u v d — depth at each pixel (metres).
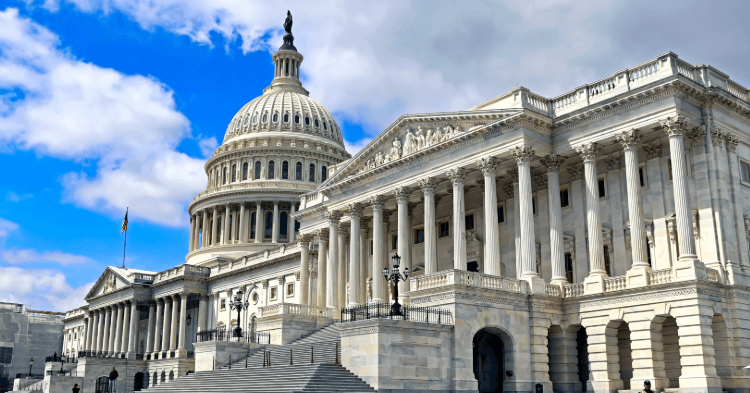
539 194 56.50
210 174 140.88
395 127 61.88
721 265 43.53
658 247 48.25
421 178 58.47
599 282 46.72
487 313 45.09
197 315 113.88
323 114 145.75
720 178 45.12
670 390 41.69
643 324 43.69
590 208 48.44
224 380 49.50
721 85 48.25
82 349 142.00
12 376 148.25
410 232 67.56
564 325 48.53
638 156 50.53
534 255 49.19
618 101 47.09
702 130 46.00
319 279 72.25
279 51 152.75
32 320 157.75
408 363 41.16
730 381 41.62
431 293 45.34
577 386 47.81
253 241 127.69
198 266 111.81
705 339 40.78
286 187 129.88
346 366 42.44
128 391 105.00
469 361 43.47
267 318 66.25
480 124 54.47
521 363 46.03
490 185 52.53
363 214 69.38
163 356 105.94
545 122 51.09
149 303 118.50
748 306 43.53
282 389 41.00
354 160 65.62
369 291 70.62
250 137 136.12
